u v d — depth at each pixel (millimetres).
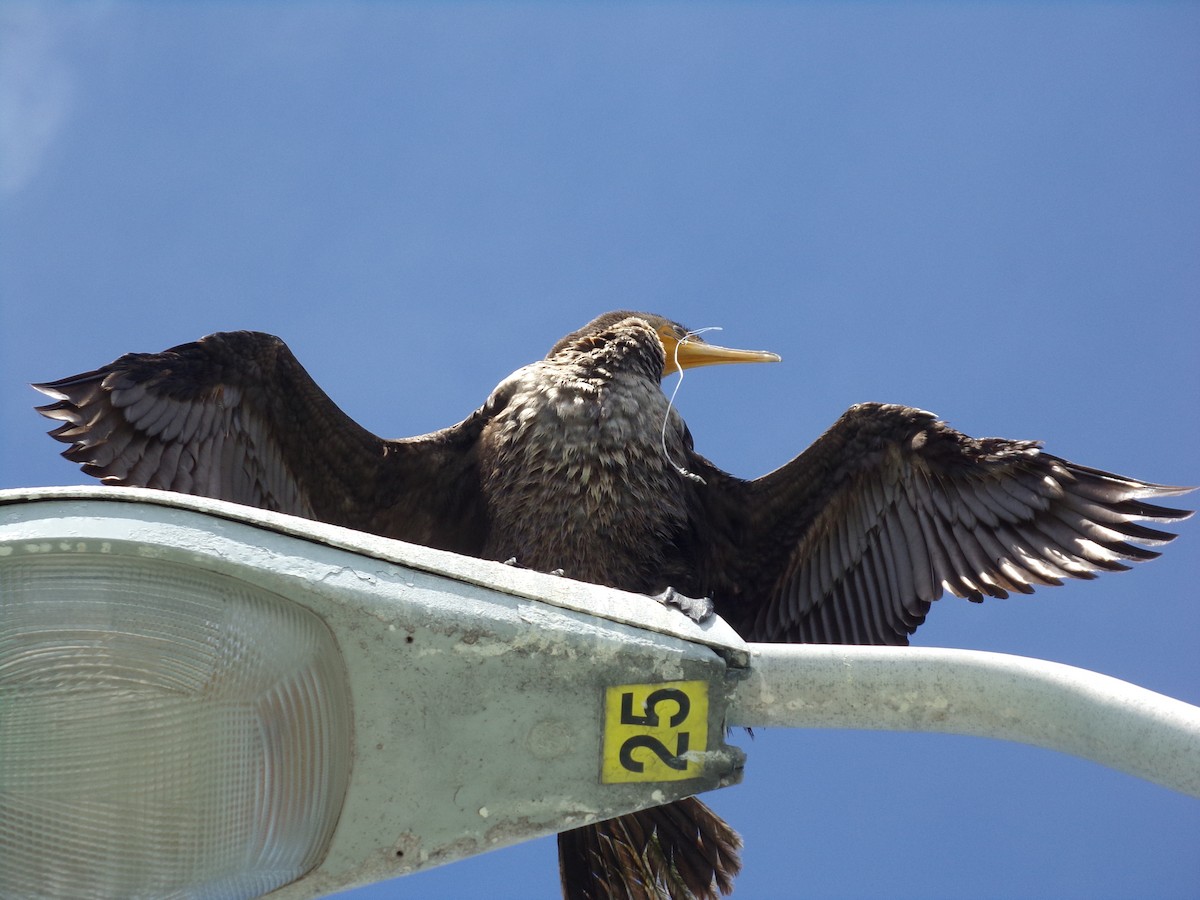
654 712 8602
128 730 8258
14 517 8195
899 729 8562
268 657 8406
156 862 8250
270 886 8422
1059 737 8312
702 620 8852
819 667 8594
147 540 8219
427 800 8508
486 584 8648
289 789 8406
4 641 8188
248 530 8438
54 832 8203
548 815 8547
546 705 8578
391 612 8445
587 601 8711
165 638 8305
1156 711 8117
